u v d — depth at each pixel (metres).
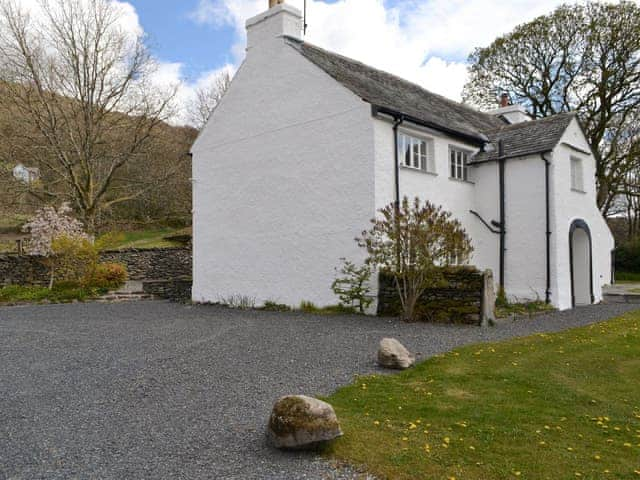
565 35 24.61
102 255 21.86
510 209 14.42
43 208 21.05
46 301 16.94
